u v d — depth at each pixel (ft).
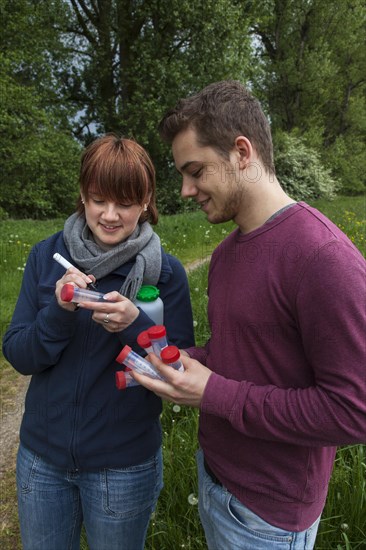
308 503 4.10
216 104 3.82
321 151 83.71
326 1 73.56
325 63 76.02
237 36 50.83
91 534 5.29
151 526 7.07
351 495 6.75
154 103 49.98
